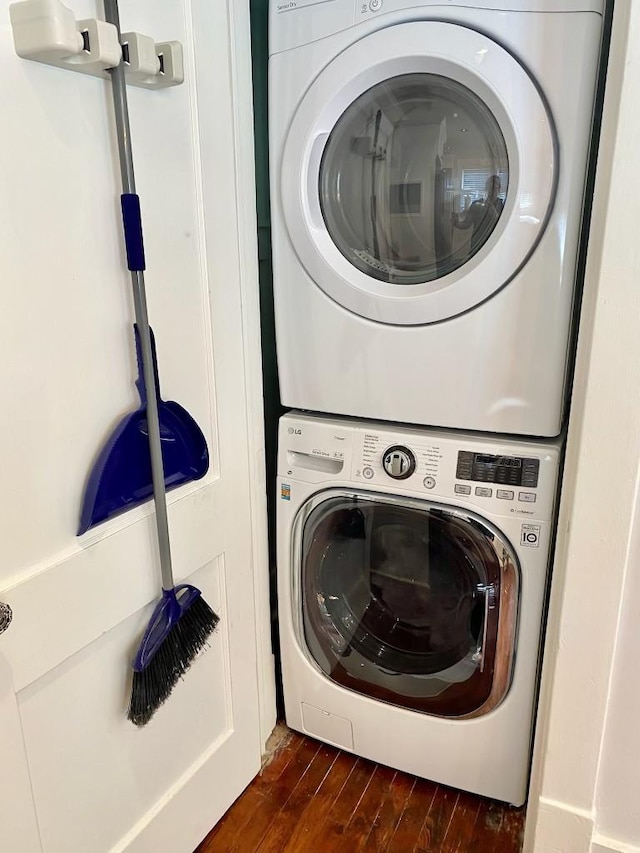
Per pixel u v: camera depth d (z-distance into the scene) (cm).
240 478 137
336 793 154
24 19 78
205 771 138
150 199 105
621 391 101
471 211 118
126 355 104
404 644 148
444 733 145
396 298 124
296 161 125
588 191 120
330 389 138
